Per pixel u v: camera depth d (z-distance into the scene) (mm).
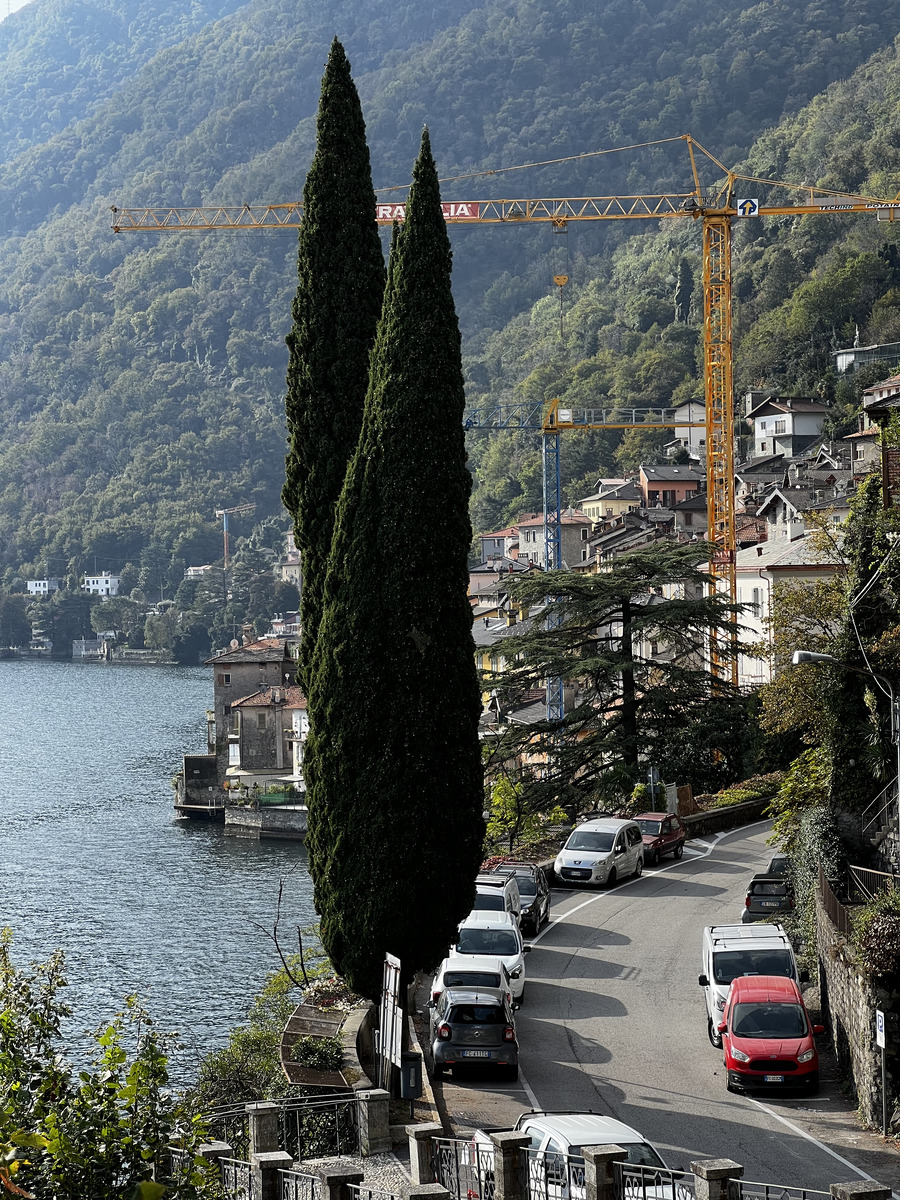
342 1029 28391
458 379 28125
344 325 30344
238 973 62188
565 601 67000
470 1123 25859
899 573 38625
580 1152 19000
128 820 110750
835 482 87688
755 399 175250
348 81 30781
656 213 133125
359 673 27547
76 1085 14984
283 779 110875
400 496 27516
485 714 93875
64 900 79688
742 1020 28641
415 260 27938
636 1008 34438
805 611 47594
